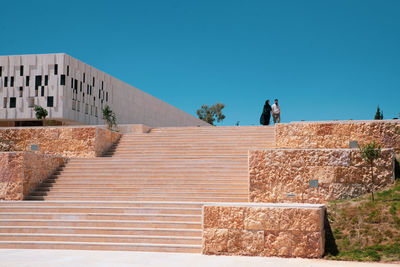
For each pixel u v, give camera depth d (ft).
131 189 47.29
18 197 46.14
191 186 47.21
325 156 42.16
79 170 53.67
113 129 76.48
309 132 53.42
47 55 119.24
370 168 41.45
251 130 67.77
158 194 45.88
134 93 167.22
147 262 28.68
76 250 33.96
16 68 120.78
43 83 118.42
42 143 63.46
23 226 37.63
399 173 42.45
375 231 33.01
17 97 119.55
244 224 31.63
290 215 31.01
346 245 32.17
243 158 54.29
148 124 180.34
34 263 28.12
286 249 30.78
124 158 57.11
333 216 36.09
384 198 38.40
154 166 52.90
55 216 38.75
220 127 71.15
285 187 42.45
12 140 64.75
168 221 37.09
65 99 117.08
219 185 46.70
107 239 35.09
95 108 135.64
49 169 52.37
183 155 60.54
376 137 49.62
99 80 138.62
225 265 27.71
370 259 29.60
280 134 55.16
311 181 42.09
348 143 51.08
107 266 27.25
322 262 29.04
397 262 28.73
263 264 28.14
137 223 36.76
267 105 75.41
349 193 41.34
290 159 42.68
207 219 32.27
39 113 101.60
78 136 62.08
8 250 33.99
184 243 34.06
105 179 50.44
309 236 30.55
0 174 46.93
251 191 42.98
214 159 54.19
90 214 38.34
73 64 122.62
